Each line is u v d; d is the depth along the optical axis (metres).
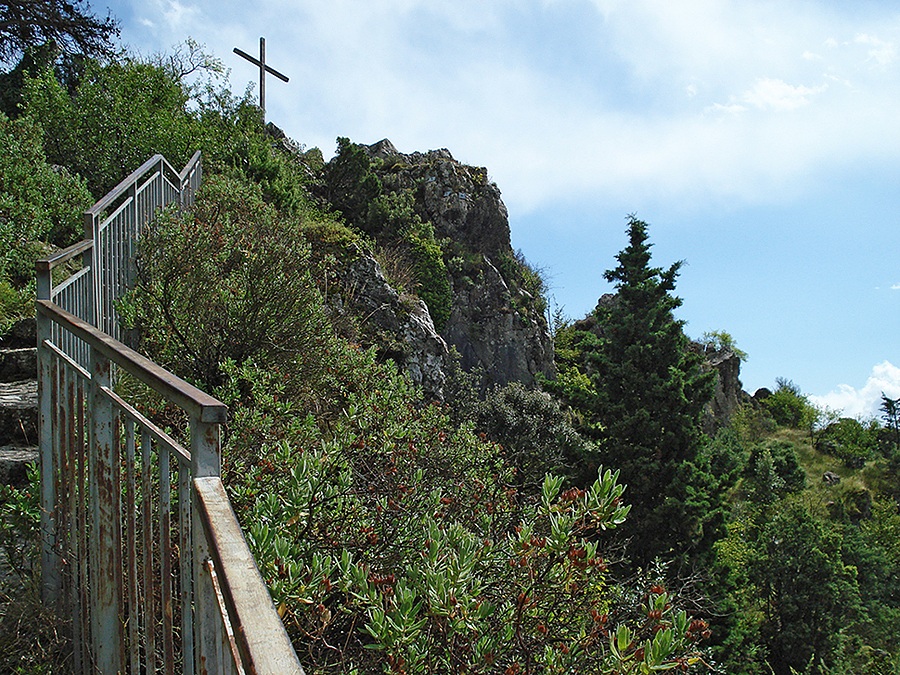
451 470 4.81
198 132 11.66
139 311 5.16
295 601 2.67
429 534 3.21
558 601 3.38
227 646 1.04
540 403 14.65
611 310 17.70
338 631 3.24
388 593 2.95
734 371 45.72
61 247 7.16
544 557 3.34
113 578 2.07
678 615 3.23
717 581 14.19
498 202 21.69
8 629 2.54
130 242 5.58
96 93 10.48
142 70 11.38
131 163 10.29
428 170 21.22
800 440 50.53
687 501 14.30
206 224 6.00
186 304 5.45
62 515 2.55
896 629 23.61
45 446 2.76
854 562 25.88
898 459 46.84
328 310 7.30
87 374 2.19
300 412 5.32
